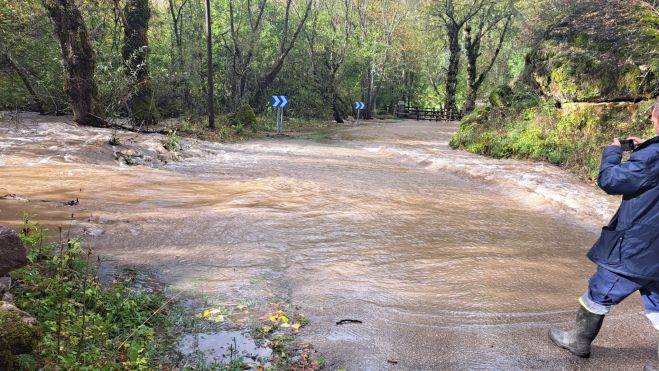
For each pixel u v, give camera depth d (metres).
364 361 3.47
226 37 28.64
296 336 3.77
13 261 3.52
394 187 10.00
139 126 18.20
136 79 17.44
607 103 14.02
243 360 3.37
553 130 14.23
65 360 2.87
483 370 3.42
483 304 4.51
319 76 34.56
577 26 16.48
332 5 37.69
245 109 22.97
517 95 17.48
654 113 3.21
